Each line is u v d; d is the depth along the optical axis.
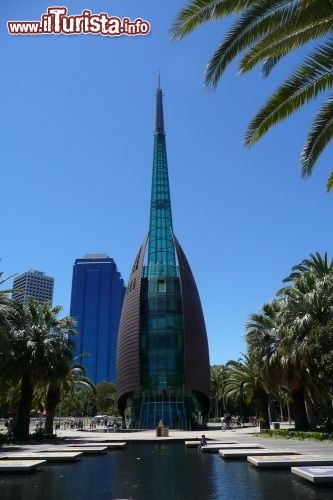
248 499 11.37
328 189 14.81
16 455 20.45
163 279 70.62
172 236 76.44
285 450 21.64
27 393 33.12
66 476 15.84
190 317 67.44
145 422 59.59
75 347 35.97
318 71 11.99
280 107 12.65
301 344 28.83
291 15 11.02
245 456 20.53
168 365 64.19
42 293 164.38
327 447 24.22
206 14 11.33
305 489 12.53
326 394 36.97
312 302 29.08
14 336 31.53
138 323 66.88
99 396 130.50
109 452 25.28
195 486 13.51
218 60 11.80
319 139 13.12
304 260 37.59
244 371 47.50
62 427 67.38
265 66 12.86
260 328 37.28
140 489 13.16
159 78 91.31
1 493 12.62
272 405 66.88
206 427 65.06
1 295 27.55
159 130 85.94
